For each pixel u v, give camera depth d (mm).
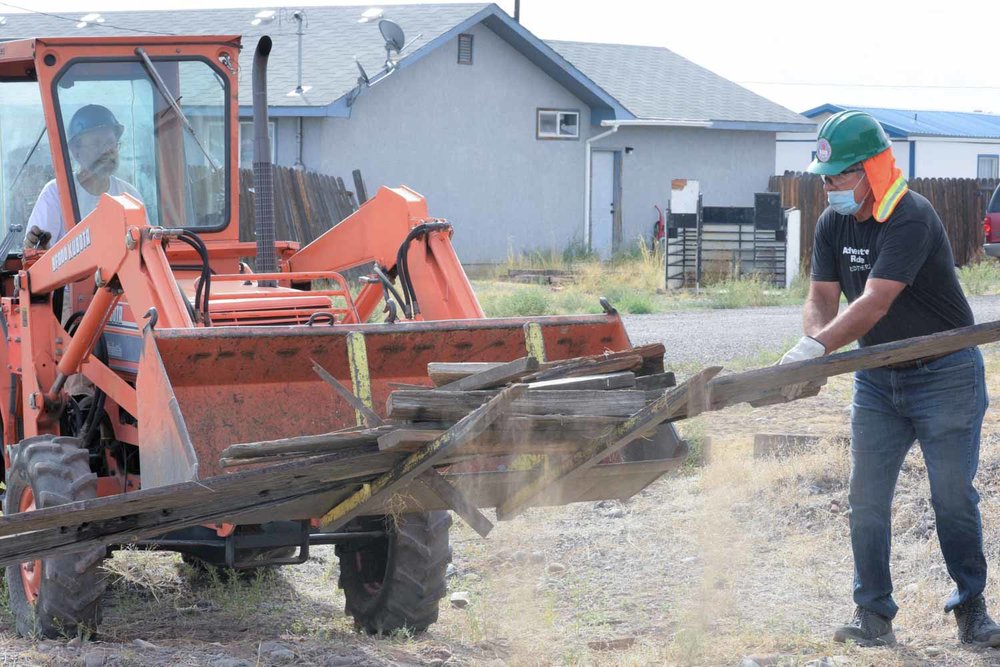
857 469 5613
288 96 24656
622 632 5805
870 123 5258
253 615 6352
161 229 5578
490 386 4316
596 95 29094
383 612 5969
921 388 5410
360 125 25797
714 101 32594
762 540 7223
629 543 7184
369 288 7457
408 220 7008
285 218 20234
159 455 4914
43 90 6793
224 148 7379
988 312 18422
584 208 29703
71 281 6266
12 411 6852
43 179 7184
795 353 4988
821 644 5516
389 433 4145
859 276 5469
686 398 4102
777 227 23859
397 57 25609
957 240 29016
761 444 8875
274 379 5422
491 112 27953
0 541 4047
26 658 5191
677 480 8312
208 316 5793
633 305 19859
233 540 5316
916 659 5344
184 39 7188
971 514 5469
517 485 4801
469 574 6871
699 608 5961
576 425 4242
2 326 7012
